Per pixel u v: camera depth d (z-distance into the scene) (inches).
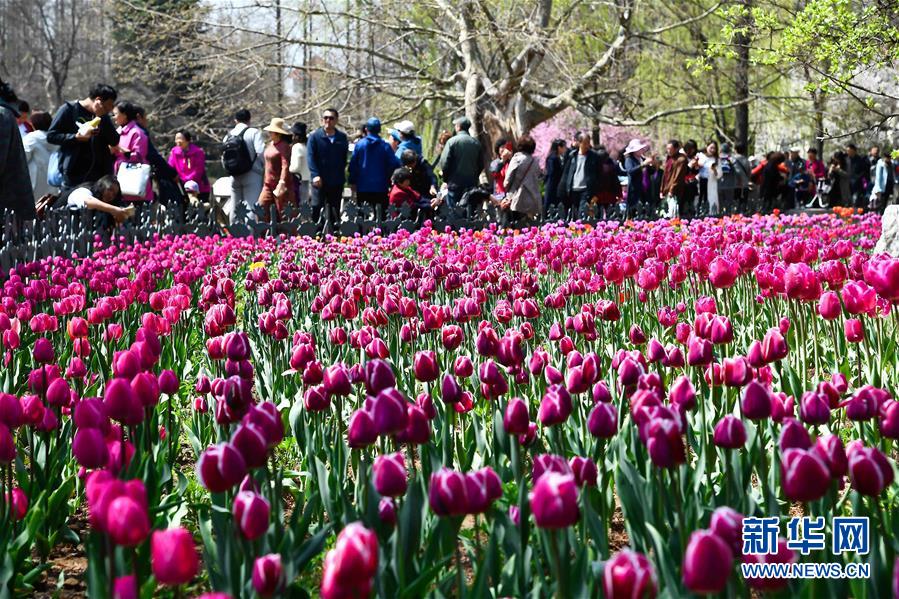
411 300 298.7
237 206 898.7
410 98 1673.2
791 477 125.9
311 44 1620.3
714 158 1214.3
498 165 1037.8
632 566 106.0
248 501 128.6
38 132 721.0
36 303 368.8
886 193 1443.2
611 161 1033.5
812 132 1882.4
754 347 205.6
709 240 459.8
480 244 605.3
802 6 850.8
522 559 152.6
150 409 187.8
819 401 172.4
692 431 229.9
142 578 164.2
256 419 153.7
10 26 3700.8
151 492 186.1
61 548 217.6
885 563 142.6
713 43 842.8
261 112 2025.1
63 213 625.6
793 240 372.8
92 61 3454.7
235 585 142.0
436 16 1699.1
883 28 720.3
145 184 738.8
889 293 255.4
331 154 888.3
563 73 1562.5
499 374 206.1
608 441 221.6
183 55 1641.2
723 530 126.0
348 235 884.6
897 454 239.0
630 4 1567.4
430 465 177.8
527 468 222.1
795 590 141.9
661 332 374.6
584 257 410.0
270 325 285.9
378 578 141.6
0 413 185.8
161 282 533.0
